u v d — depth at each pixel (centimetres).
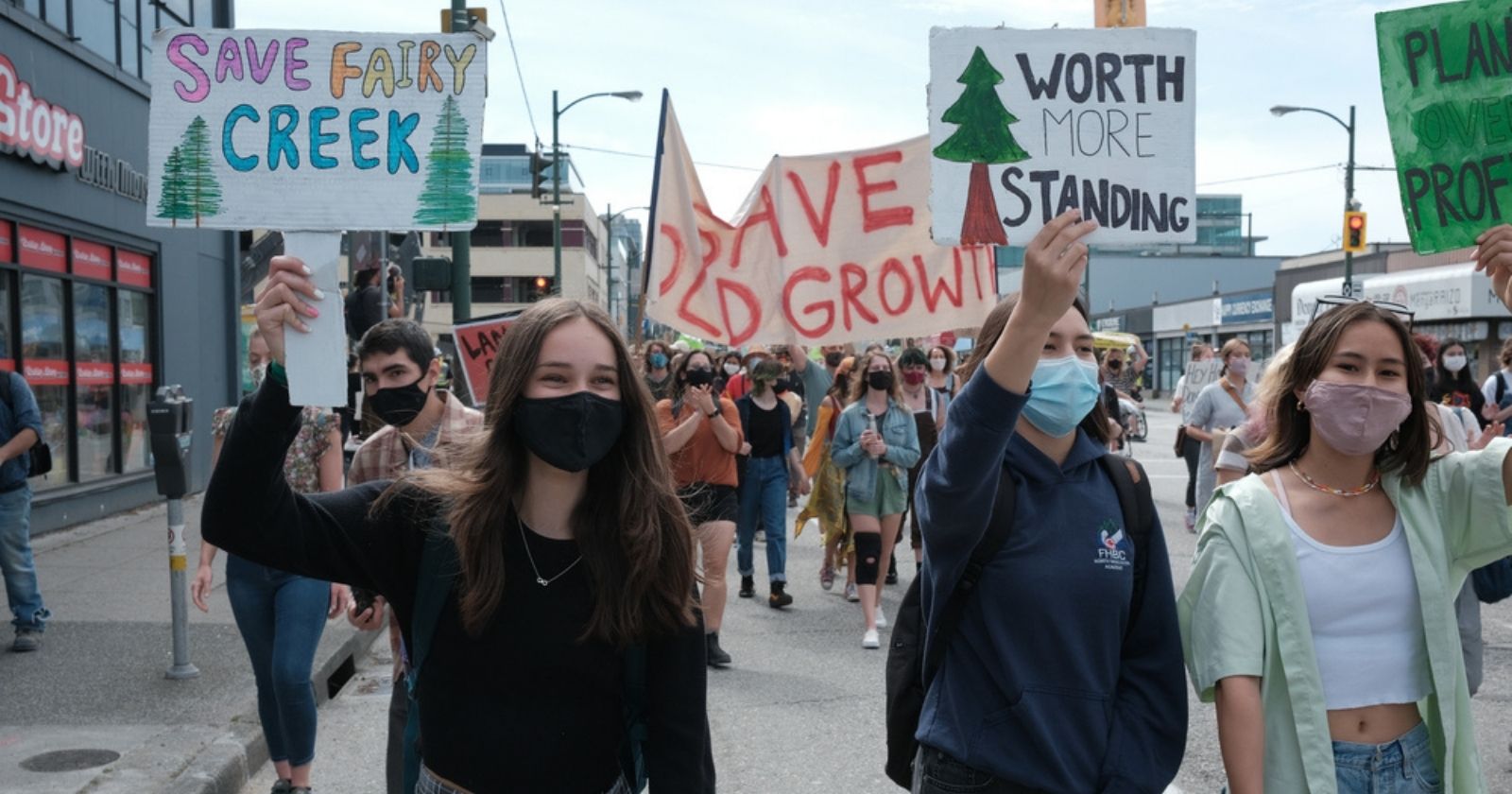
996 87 314
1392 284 3741
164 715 624
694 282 844
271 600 502
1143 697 287
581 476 254
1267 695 284
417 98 292
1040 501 291
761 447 991
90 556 1129
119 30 1475
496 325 735
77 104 1340
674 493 258
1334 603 284
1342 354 289
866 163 839
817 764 595
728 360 1734
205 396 1744
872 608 852
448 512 246
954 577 284
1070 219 258
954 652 289
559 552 248
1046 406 288
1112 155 317
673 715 252
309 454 507
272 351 245
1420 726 284
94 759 554
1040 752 275
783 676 766
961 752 280
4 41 1164
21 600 757
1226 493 297
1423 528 288
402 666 405
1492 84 360
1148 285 8381
